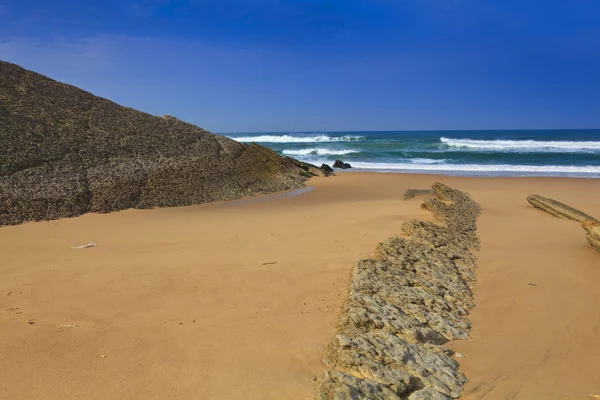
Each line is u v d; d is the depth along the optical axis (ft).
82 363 16.80
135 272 27.53
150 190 57.11
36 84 66.74
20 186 47.34
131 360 17.15
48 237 37.50
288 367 16.94
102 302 22.74
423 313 21.95
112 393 15.02
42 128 57.72
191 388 15.43
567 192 70.28
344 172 110.11
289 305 23.06
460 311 23.44
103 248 33.88
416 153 156.56
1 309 21.30
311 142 241.14
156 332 19.52
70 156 55.83
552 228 43.16
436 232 38.01
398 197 67.62
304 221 45.73
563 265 31.01
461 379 16.98
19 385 15.28
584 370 17.95
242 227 42.65
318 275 27.71
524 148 169.48
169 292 24.41
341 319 20.63
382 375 16.05
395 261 28.96
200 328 20.08
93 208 49.70
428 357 17.95
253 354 17.87
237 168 73.36
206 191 62.49
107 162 58.44
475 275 29.40
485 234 40.81
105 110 70.28
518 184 81.76
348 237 37.83
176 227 42.65
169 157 66.08
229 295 24.26
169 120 78.33
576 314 23.15
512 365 18.25
